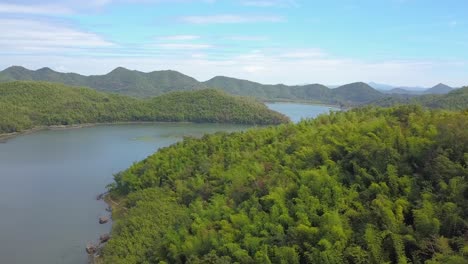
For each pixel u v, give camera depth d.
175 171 72.19
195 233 40.97
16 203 80.25
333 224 29.22
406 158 34.56
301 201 34.44
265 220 35.56
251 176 46.75
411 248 26.59
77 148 140.75
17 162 117.31
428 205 27.92
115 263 43.91
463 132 33.09
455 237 25.61
